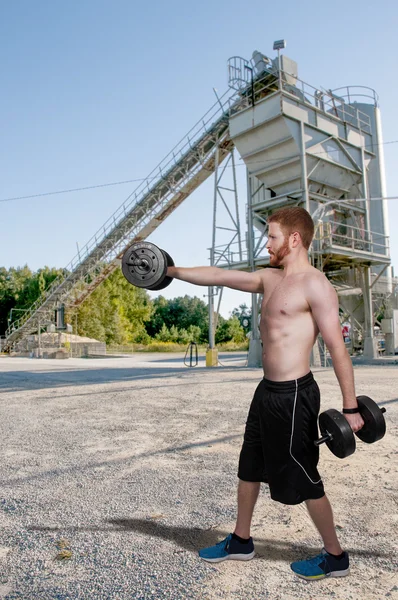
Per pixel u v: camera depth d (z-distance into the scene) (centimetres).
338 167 2305
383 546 299
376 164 2828
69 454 553
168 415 804
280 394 247
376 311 2888
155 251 279
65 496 407
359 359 2334
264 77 2228
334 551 258
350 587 248
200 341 8869
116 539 315
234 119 2281
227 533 324
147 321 10106
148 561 282
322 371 1684
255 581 255
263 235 2269
